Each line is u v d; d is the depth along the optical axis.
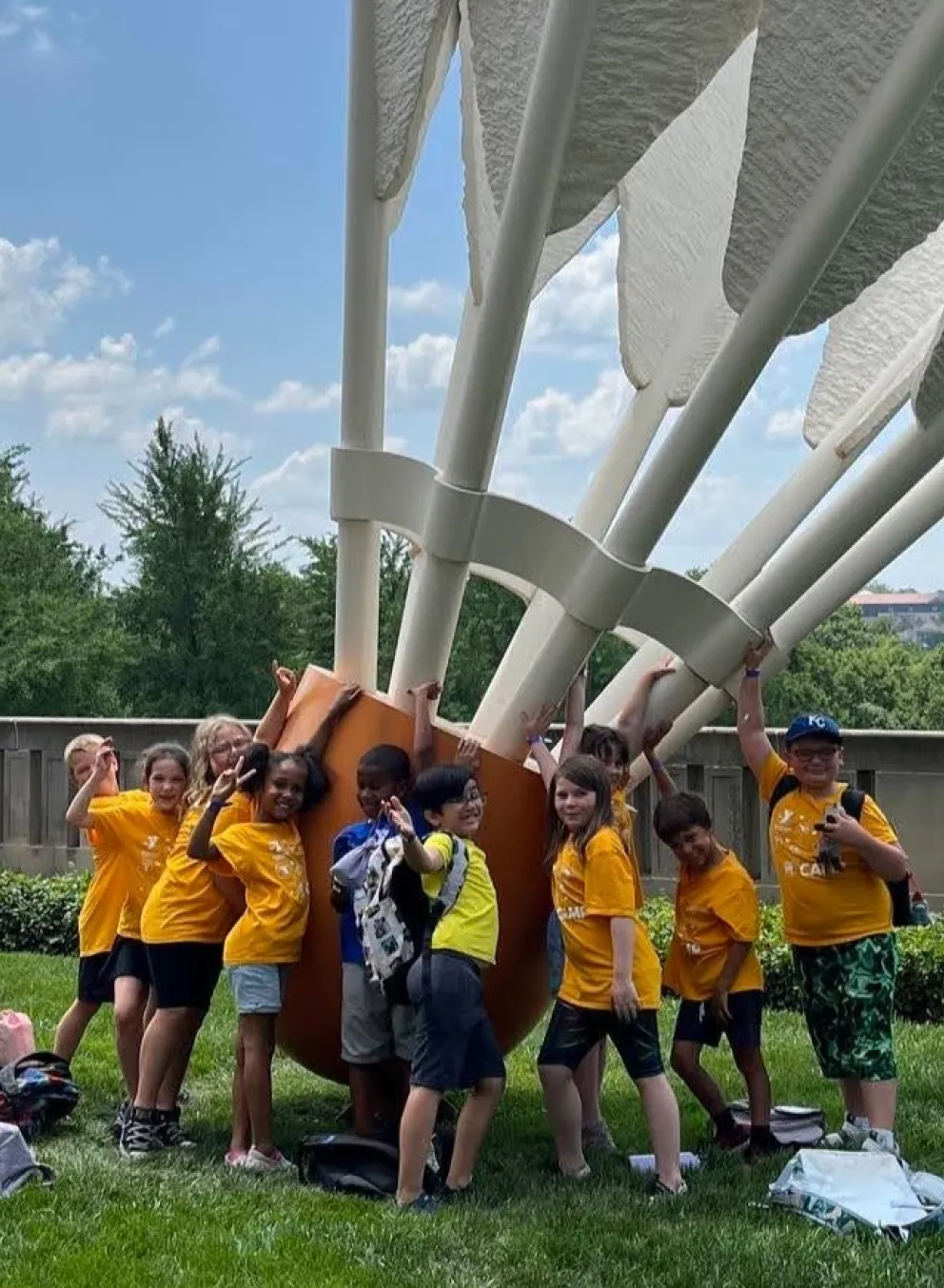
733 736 7.53
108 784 4.51
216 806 3.87
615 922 3.62
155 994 4.06
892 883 3.88
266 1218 3.38
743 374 3.30
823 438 4.67
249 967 3.82
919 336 4.37
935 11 2.70
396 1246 3.20
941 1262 3.14
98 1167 3.82
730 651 4.00
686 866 4.08
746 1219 3.45
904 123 2.86
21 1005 6.00
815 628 4.39
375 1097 3.91
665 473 3.51
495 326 3.33
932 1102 4.62
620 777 3.99
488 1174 3.85
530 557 3.71
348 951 3.80
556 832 3.88
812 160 2.97
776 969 6.28
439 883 3.58
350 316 3.84
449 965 3.54
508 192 3.17
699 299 4.88
